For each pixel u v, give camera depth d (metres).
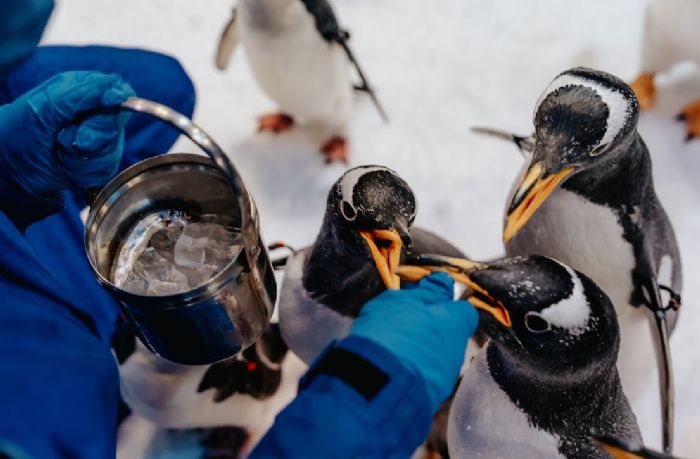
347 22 2.60
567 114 1.14
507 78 2.39
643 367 1.60
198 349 1.10
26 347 1.13
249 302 1.08
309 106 2.08
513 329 1.09
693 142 2.15
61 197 1.35
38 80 1.75
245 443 1.63
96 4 2.71
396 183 1.21
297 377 1.75
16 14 1.21
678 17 1.88
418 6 2.61
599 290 1.09
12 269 1.23
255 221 0.99
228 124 2.36
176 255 1.14
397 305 1.07
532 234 1.37
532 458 1.21
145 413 1.54
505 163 2.19
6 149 1.20
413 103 2.36
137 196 1.18
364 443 0.96
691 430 1.67
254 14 1.78
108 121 1.15
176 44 2.60
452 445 1.32
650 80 2.19
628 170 1.25
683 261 1.96
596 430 1.18
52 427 1.07
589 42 2.44
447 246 1.51
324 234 1.30
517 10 2.54
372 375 0.99
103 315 1.63
